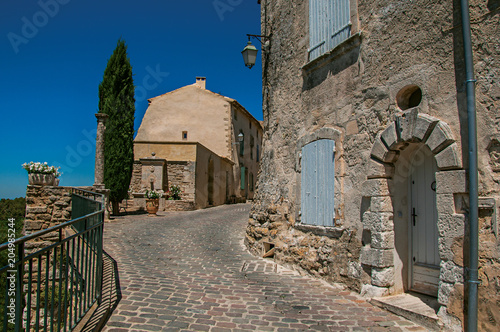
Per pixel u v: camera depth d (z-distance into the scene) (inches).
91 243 161.6
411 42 175.5
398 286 184.2
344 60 221.9
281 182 288.8
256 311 168.9
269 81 325.1
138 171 781.9
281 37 305.4
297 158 261.7
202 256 300.2
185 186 794.2
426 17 168.6
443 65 158.4
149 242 363.9
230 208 849.5
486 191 138.2
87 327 138.5
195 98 1088.8
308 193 246.8
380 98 192.1
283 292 199.8
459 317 140.6
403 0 181.8
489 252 134.8
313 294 196.1
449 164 149.8
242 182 1227.2
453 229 146.6
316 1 252.2
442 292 148.2
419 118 164.4
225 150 1077.8
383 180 186.2
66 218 412.8
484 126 140.6
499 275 130.6
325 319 159.3
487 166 138.9
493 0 140.8
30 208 403.9
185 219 588.1
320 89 244.4
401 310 161.9
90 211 257.6
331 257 217.8
